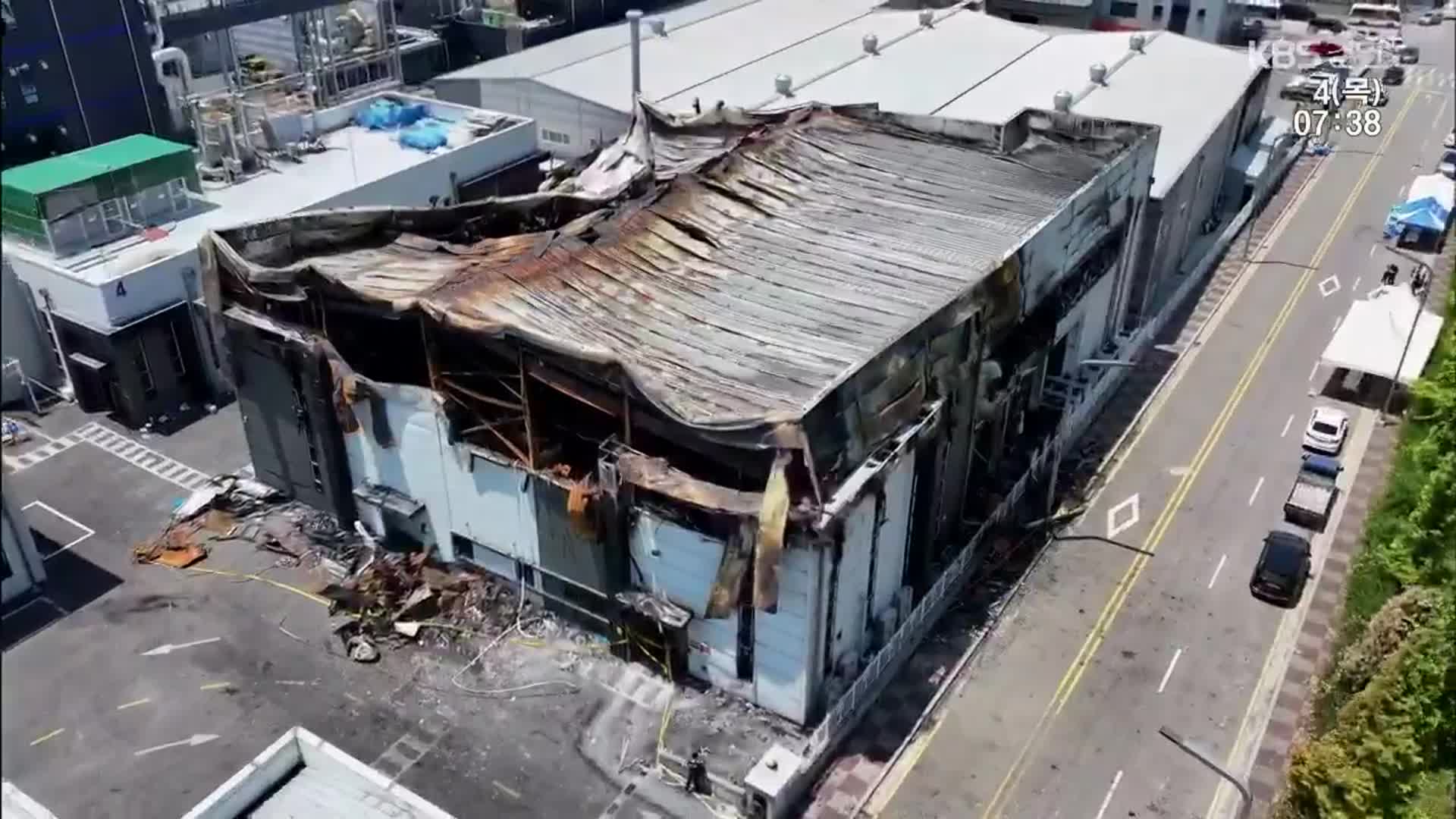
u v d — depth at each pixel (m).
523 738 39.56
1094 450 56.84
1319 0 137.50
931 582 45.97
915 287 46.81
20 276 57.53
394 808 27.27
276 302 45.56
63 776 38.16
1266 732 40.62
